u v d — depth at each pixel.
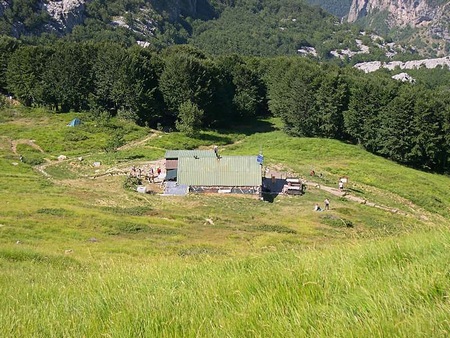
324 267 8.25
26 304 9.20
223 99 119.56
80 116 113.44
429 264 7.25
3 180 61.78
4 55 130.62
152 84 115.88
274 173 76.44
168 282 9.27
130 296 8.21
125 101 112.56
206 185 65.69
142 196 60.03
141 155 85.12
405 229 11.94
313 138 105.31
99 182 67.62
